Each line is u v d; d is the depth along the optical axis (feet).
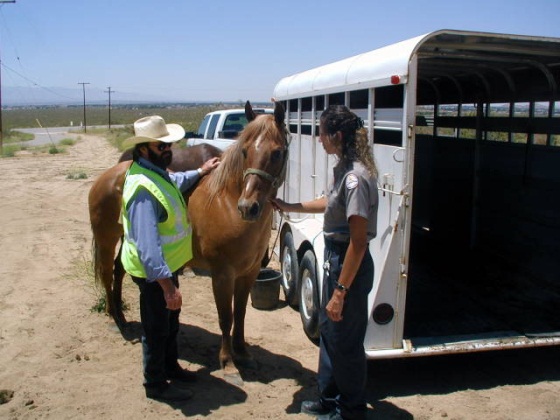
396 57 11.98
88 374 13.98
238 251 13.16
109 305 16.83
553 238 17.49
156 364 12.38
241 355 14.51
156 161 11.76
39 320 17.42
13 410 12.19
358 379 10.98
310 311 16.14
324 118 10.37
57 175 58.44
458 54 14.20
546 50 13.30
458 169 22.62
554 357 15.17
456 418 11.91
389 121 12.75
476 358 15.15
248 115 13.35
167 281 11.14
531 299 16.80
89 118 373.61
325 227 10.87
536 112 17.48
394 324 12.76
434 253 21.94
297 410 12.34
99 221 15.94
